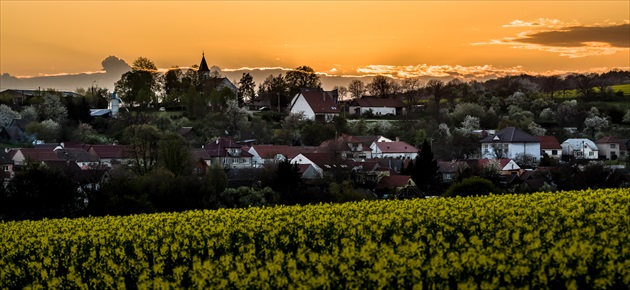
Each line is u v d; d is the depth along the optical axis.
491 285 44.09
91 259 62.22
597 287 46.28
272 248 63.91
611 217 67.31
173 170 145.75
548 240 55.75
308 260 54.81
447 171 173.38
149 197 120.50
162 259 60.69
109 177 136.25
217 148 192.62
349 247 54.22
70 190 115.81
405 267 47.84
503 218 71.12
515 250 52.88
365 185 151.88
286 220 77.38
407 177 152.88
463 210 79.31
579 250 49.25
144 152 147.25
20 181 114.62
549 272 47.22
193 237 68.75
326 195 128.25
